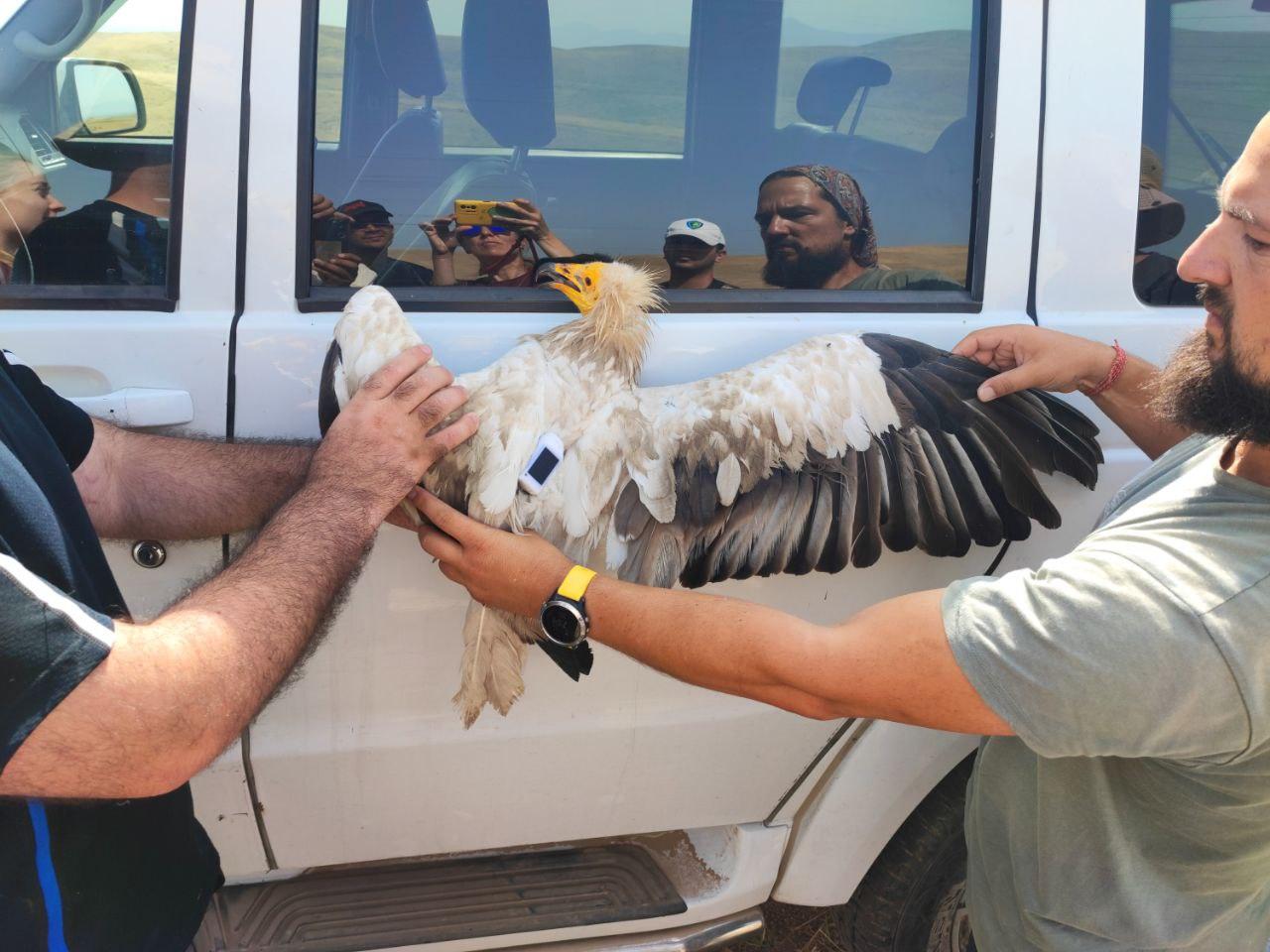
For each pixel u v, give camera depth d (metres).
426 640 1.67
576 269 1.54
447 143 1.68
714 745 1.84
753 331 1.71
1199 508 1.12
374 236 1.67
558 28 1.67
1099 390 1.70
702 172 1.75
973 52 1.78
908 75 1.78
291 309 1.61
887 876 2.05
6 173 1.59
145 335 1.56
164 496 1.48
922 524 1.62
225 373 1.58
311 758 1.69
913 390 1.64
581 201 1.74
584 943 1.88
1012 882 1.43
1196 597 1.05
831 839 1.96
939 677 1.17
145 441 1.50
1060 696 1.10
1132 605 1.07
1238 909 1.27
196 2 1.54
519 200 1.71
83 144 1.58
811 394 1.56
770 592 1.74
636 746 1.80
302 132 1.58
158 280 1.61
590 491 1.50
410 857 1.86
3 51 1.57
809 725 1.87
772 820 1.95
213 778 1.68
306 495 1.23
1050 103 1.78
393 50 1.63
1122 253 1.84
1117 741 1.10
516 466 1.44
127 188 1.59
